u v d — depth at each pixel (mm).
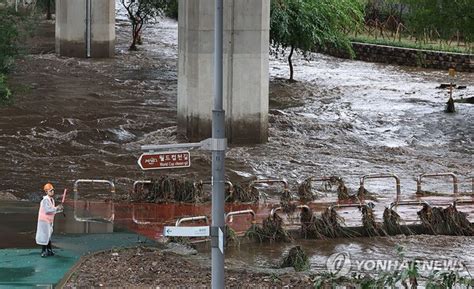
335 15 49906
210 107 33594
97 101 42281
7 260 19078
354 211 24891
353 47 64938
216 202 13195
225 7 33281
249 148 33625
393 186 28469
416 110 43188
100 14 57438
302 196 26484
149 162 14086
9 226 22047
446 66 60250
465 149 35156
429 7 41375
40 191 26578
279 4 48500
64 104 40875
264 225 22266
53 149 32656
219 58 13367
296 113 41219
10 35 26375
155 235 21688
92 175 28984
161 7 63156
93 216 23516
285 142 35031
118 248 20234
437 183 28984
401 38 67312
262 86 34156
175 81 49406
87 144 33906
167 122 37781
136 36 62875
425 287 16906
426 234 23156
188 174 29438
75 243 20641
